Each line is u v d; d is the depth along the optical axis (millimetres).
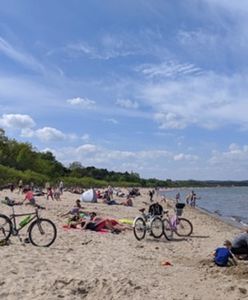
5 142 109938
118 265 12828
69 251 14484
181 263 14336
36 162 112250
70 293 9164
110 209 39938
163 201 65000
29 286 9477
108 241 18031
